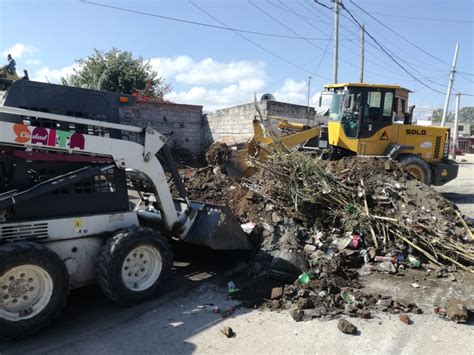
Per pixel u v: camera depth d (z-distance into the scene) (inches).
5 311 156.6
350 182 290.0
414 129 457.7
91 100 192.9
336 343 158.6
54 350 155.5
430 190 295.9
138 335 166.6
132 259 191.0
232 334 166.1
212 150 402.3
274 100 710.5
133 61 1074.1
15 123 165.6
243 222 280.2
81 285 186.9
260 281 217.9
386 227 256.4
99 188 191.8
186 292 208.8
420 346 156.3
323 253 237.6
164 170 229.9
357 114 432.1
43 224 172.4
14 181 169.3
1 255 149.8
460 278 222.2
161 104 762.8
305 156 299.4
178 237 230.4
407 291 206.2
